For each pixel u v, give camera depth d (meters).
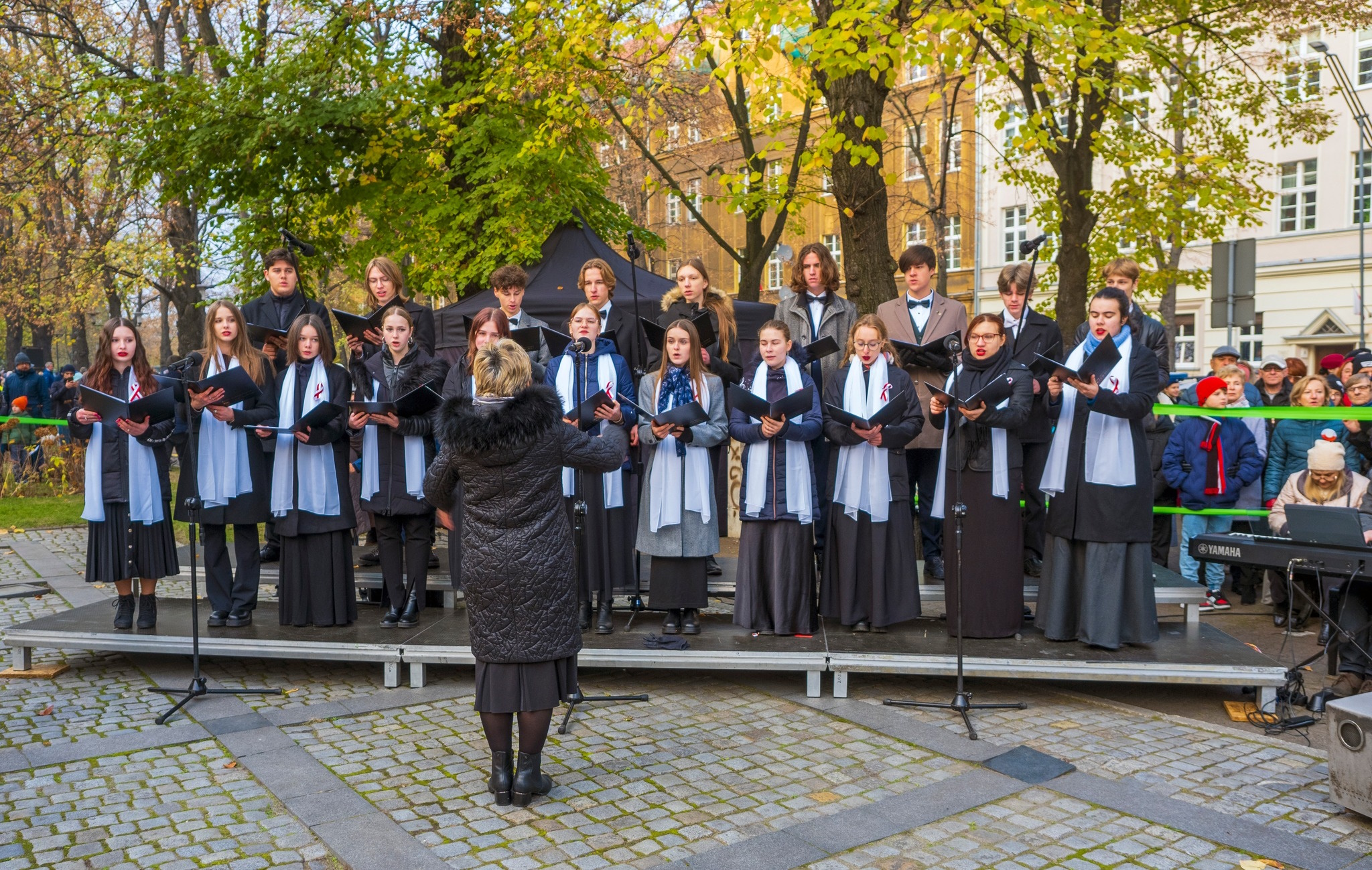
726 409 5.84
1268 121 24.78
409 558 6.04
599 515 5.86
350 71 11.90
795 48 8.97
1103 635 5.38
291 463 5.93
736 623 5.88
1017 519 5.66
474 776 4.37
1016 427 5.50
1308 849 3.63
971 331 5.62
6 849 3.65
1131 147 14.66
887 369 5.68
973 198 29.42
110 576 5.81
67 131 16.48
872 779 4.33
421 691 5.66
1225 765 4.49
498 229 11.19
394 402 5.61
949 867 3.52
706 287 6.47
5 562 9.96
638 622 6.24
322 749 4.69
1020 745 4.74
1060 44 9.09
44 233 21.64
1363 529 5.10
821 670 5.41
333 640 5.71
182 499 5.91
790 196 11.33
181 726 5.02
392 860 3.55
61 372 15.97
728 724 5.09
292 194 12.16
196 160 11.51
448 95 11.94
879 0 7.92
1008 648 5.48
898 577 5.77
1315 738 4.88
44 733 4.91
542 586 3.96
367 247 12.27
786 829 3.80
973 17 8.08
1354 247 25.11
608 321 6.59
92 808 4.02
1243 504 7.85
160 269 19.36
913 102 27.30
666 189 14.01
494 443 3.82
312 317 6.00
